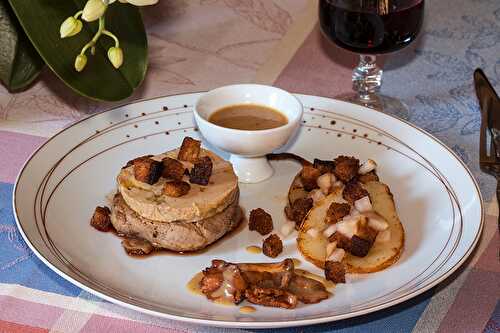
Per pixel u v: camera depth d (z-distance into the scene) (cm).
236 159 77
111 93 77
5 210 72
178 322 63
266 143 74
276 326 60
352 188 71
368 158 77
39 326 63
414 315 64
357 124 80
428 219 71
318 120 80
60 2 76
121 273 66
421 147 76
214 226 69
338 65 91
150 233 69
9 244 69
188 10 98
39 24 75
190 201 69
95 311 64
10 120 82
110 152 77
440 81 89
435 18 98
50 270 67
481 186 75
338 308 63
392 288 65
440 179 74
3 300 64
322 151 78
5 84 84
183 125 80
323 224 70
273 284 65
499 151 77
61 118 83
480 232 67
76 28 70
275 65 91
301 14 98
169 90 86
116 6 79
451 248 67
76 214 71
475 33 96
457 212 70
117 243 69
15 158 77
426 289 62
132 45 80
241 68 90
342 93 87
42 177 72
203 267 68
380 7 79
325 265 66
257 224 71
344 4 80
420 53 93
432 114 85
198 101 76
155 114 80
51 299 65
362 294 64
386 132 79
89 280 64
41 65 82
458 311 64
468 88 88
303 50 93
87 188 73
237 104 78
